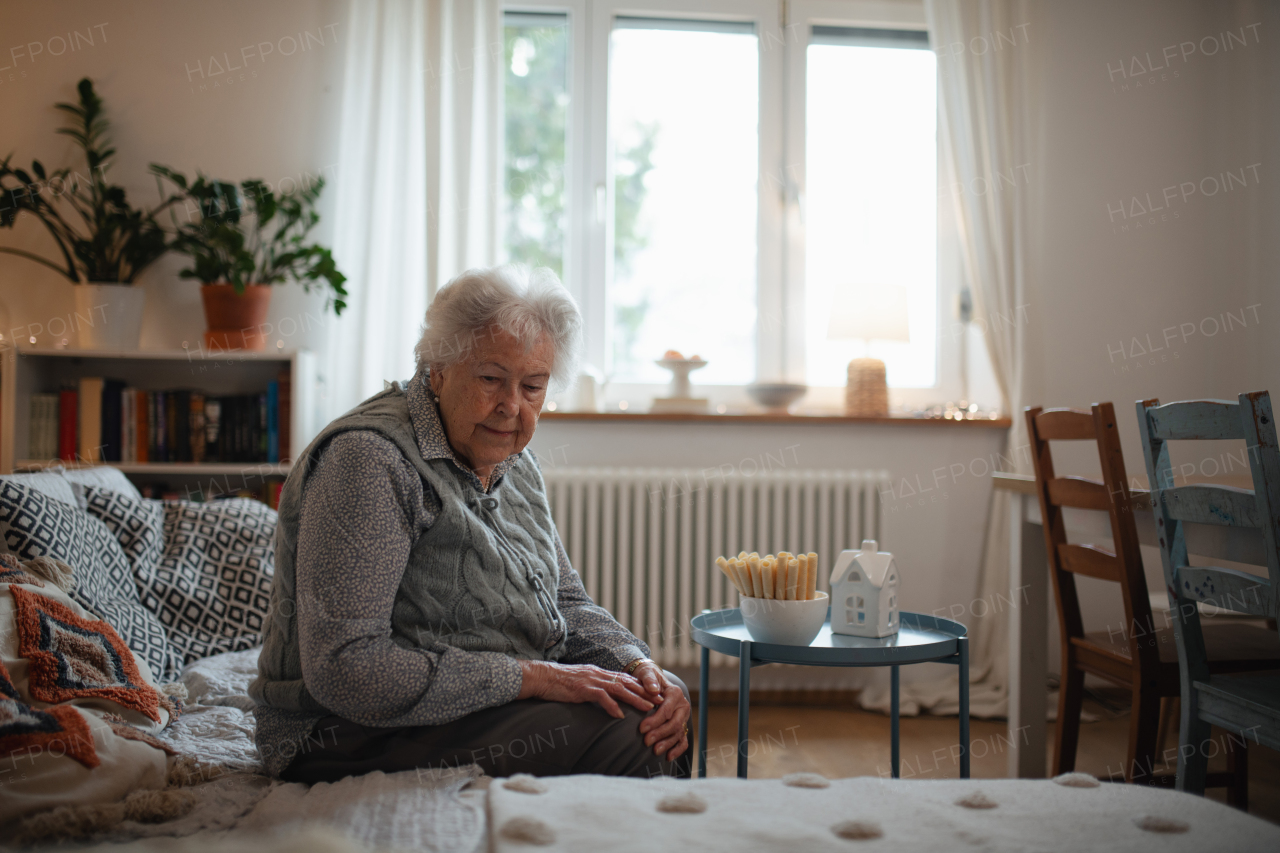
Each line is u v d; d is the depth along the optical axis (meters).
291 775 1.14
